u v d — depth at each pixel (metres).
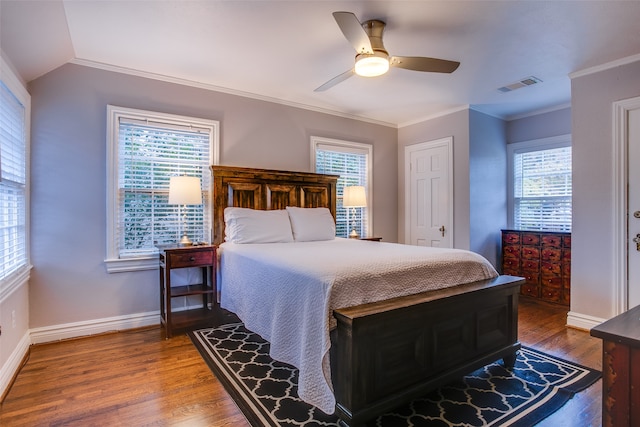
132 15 2.27
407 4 2.14
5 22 1.98
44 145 2.77
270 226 3.35
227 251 3.06
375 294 1.84
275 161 3.96
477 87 3.59
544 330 3.12
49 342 2.78
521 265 4.32
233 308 2.84
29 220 2.69
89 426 1.70
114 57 2.89
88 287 2.96
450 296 1.95
